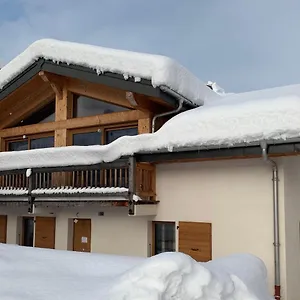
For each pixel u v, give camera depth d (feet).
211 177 26.81
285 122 22.15
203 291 10.94
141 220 29.55
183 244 27.43
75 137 35.50
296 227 25.66
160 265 10.85
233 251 25.32
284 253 23.56
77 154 29.78
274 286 23.56
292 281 24.18
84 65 30.66
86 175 30.19
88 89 34.60
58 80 35.32
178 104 29.19
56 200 31.07
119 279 11.75
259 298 13.04
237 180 25.73
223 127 24.14
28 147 39.06
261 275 15.81
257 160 25.11
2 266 15.88
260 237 24.48
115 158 27.76
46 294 11.65
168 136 25.90
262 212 24.61
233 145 23.76
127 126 32.45
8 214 38.40
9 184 35.24
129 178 27.09
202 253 26.53
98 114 34.60
